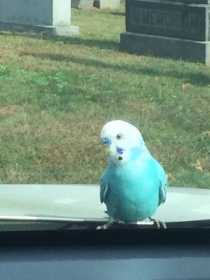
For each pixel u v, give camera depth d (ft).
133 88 10.53
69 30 16.34
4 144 7.52
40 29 16.20
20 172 6.82
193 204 2.11
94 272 1.57
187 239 1.69
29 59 12.57
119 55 13.61
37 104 9.34
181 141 7.97
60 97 9.78
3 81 10.64
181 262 1.62
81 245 1.66
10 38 15.10
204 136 8.19
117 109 9.25
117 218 1.91
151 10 13.84
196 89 10.69
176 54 13.53
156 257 1.63
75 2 24.02
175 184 6.68
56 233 1.68
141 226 1.73
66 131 8.11
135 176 1.91
